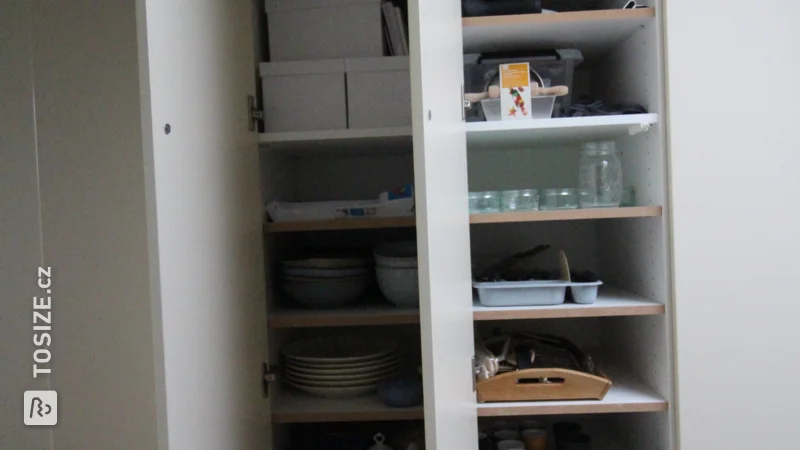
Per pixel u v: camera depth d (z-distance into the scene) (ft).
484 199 5.39
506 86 5.20
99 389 5.24
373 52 5.82
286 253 6.50
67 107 5.11
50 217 5.16
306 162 6.86
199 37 3.95
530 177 6.79
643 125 5.01
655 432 5.32
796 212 4.83
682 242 4.88
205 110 4.01
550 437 6.55
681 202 4.86
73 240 5.17
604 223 6.61
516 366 5.37
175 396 3.35
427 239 3.27
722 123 4.83
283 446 5.98
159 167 3.26
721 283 4.87
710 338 4.89
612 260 6.42
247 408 4.70
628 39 5.65
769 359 4.87
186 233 3.60
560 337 6.17
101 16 5.08
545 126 5.12
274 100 5.70
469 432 4.62
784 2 4.78
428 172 3.31
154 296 3.22
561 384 5.14
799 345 4.86
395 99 5.68
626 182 5.90
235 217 4.60
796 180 4.82
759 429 4.90
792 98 4.80
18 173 5.13
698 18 4.82
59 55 5.08
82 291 5.20
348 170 6.84
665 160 4.95
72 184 5.14
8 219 5.13
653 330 5.27
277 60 5.82
